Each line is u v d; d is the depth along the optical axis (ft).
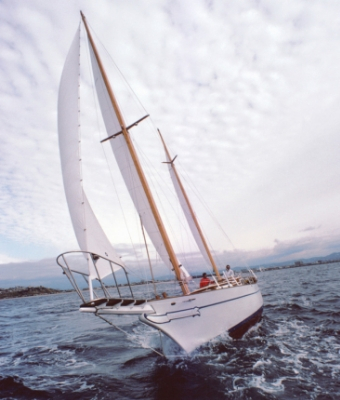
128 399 20.52
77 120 24.81
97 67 36.06
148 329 48.52
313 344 27.78
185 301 26.25
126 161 35.29
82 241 21.63
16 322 77.71
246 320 34.09
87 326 57.98
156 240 33.47
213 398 19.03
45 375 27.48
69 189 23.75
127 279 22.94
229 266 44.50
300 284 101.91
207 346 28.25
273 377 21.15
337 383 19.21
